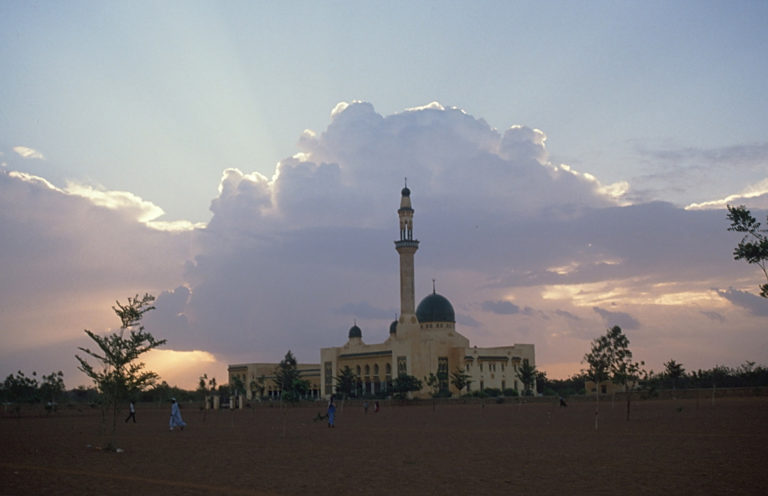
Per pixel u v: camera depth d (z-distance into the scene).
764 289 44.62
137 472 37.50
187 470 38.12
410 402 163.12
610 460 40.03
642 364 81.31
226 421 99.81
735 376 180.62
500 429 70.00
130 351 51.59
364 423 87.75
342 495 29.33
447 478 33.72
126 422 100.00
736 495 28.08
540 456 42.91
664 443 49.69
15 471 38.47
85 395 190.88
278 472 36.81
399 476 34.69
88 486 32.59
